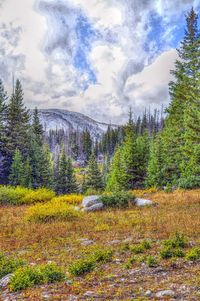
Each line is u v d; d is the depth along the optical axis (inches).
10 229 560.4
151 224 529.0
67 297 240.1
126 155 1453.0
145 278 277.1
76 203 928.9
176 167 1315.2
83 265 305.7
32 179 1792.6
